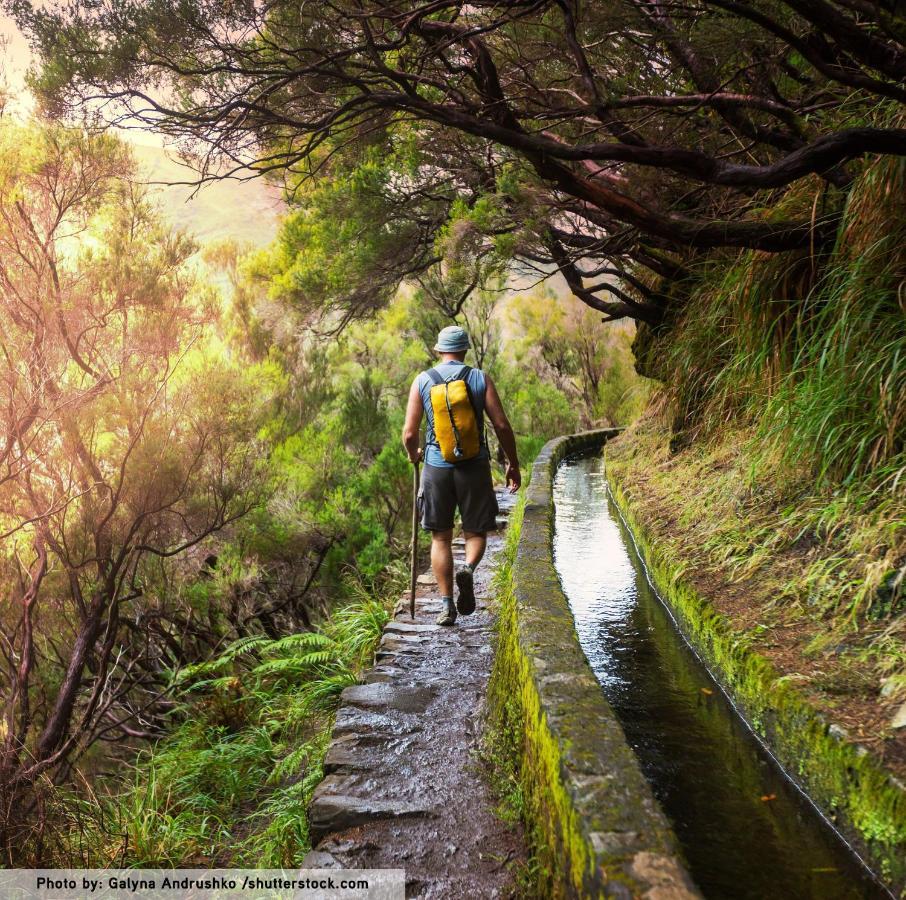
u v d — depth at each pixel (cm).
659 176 532
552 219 545
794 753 261
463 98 408
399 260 783
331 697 479
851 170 451
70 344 509
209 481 641
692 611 386
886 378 365
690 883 155
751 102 388
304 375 954
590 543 647
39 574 518
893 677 250
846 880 216
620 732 226
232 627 725
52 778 488
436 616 523
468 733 350
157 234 573
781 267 495
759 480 465
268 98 426
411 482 934
